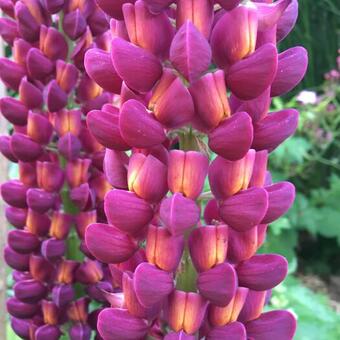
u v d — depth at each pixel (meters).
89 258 0.23
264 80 0.14
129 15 0.14
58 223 0.23
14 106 0.23
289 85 0.15
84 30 0.22
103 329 0.16
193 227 0.15
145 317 0.16
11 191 0.23
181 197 0.14
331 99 0.61
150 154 0.15
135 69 0.14
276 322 0.16
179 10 0.14
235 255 0.15
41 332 0.23
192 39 0.13
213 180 0.15
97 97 0.23
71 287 0.23
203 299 0.15
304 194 0.65
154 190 0.15
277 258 0.15
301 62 0.15
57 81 0.22
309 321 0.44
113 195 0.15
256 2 0.15
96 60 0.15
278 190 0.15
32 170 0.23
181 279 0.16
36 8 0.22
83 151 0.23
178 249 0.15
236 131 0.14
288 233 0.58
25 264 0.24
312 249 0.67
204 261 0.15
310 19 0.66
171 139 0.15
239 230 0.15
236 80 0.14
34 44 0.23
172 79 0.14
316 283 0.63
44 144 0.23
